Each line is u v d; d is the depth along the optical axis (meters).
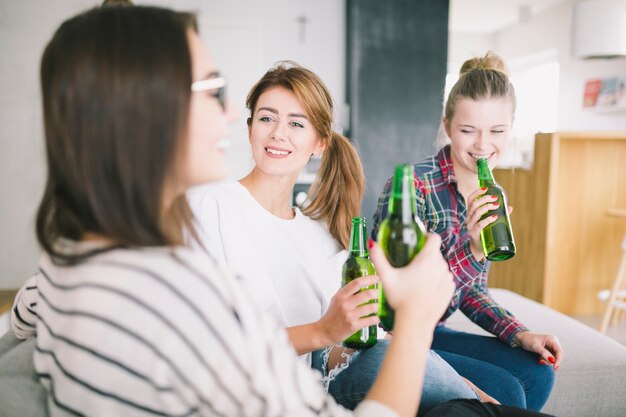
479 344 1.49
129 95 0.55
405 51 4.84
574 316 3.69
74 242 0.59
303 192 4.15
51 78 0.58
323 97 1.31
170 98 0.56
